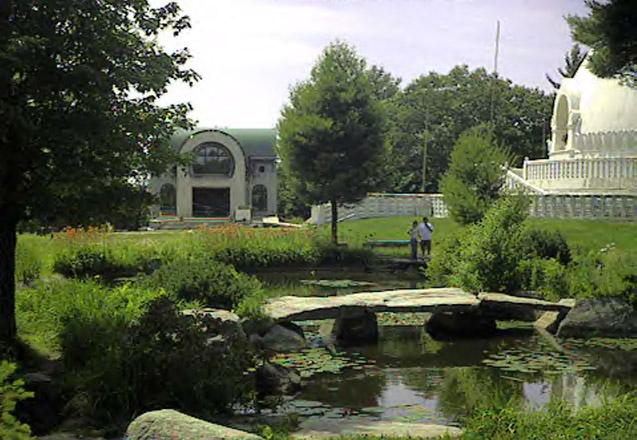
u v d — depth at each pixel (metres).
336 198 28.61
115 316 8.23
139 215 8.28
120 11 7.50
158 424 4.05
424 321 14.26
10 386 4.13
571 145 34.56
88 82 6.95
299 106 29.20
